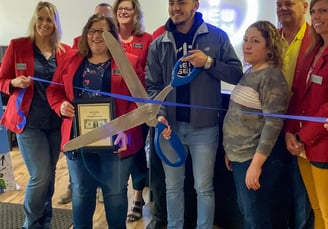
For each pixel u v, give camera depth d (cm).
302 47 214
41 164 252
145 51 302
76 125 212
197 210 256
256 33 194
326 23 180
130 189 355
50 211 282
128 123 172
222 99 249
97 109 209
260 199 199
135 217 302
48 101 237
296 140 191
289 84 214
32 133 248
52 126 253
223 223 280
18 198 338
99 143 213
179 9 219
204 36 225
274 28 198
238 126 202
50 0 527
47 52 251
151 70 236
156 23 509
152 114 177
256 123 196
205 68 215
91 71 218
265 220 202
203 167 235
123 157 222
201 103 225
